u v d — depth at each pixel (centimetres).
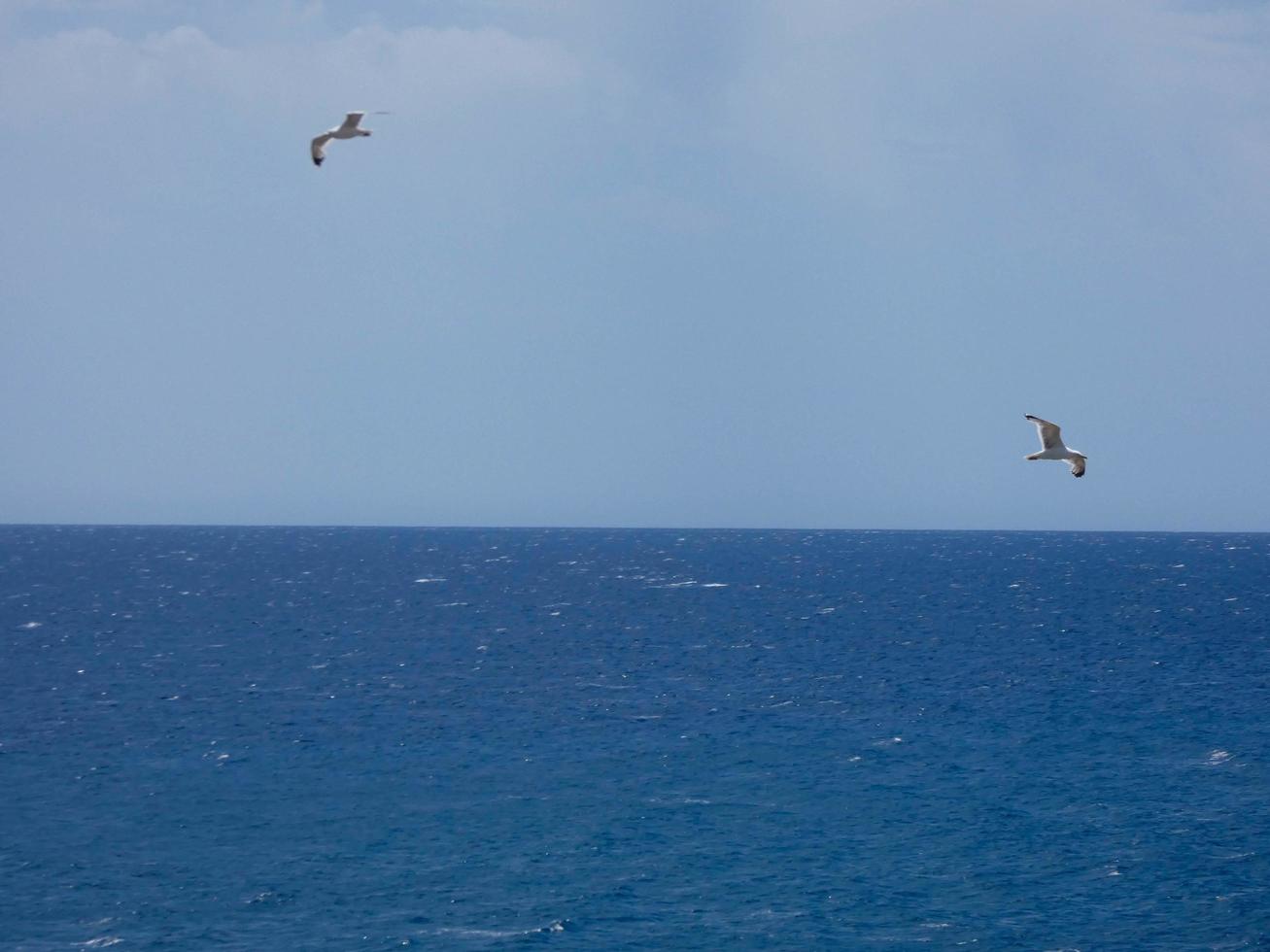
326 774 11594
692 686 17325
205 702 15612
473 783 11319
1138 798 10906
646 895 8419
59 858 9025
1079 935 7756
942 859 9194
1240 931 7825
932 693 16775
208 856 9112
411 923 7912
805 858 9194
